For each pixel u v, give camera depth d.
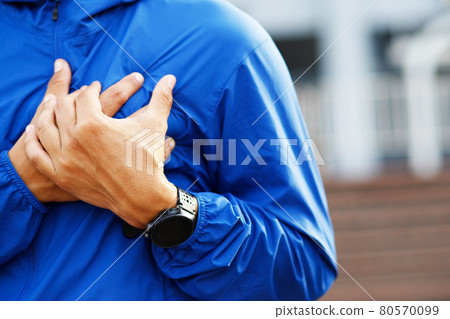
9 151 1.06
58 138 1.01
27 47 1.14
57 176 1.01
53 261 1.09
